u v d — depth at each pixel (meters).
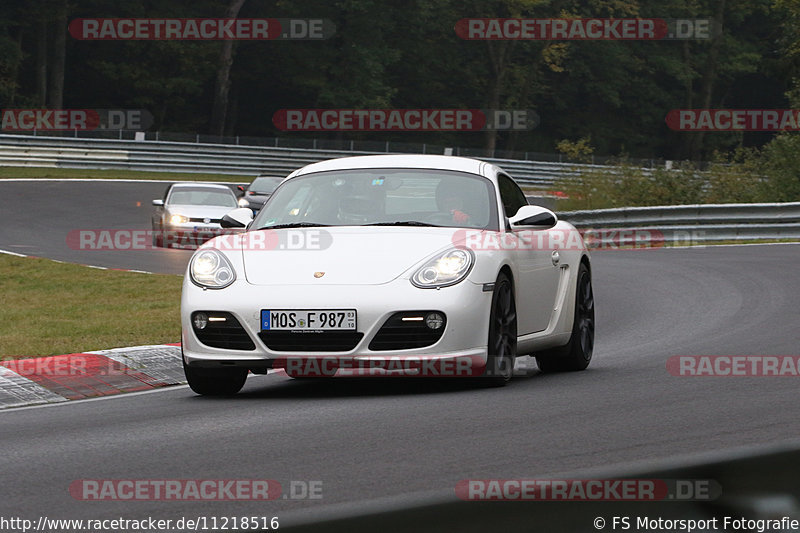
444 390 26.86
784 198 110.44
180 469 17.89
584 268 33.03
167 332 39.69
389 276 25.77
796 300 49.44
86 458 19.17
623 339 39.84
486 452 18.67
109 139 168.12
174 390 29.17
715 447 18.92
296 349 25.48
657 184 110.94
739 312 46.03
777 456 11.97
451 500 10.07
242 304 25.72
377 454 18.72
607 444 19.28
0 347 35.16
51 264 67.75
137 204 128.00
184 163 172.38
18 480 17.38
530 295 29.00
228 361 25.83
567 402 24.38
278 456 18.78
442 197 29.20
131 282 59.50
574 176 113.81
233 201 93.62
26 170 157.88
